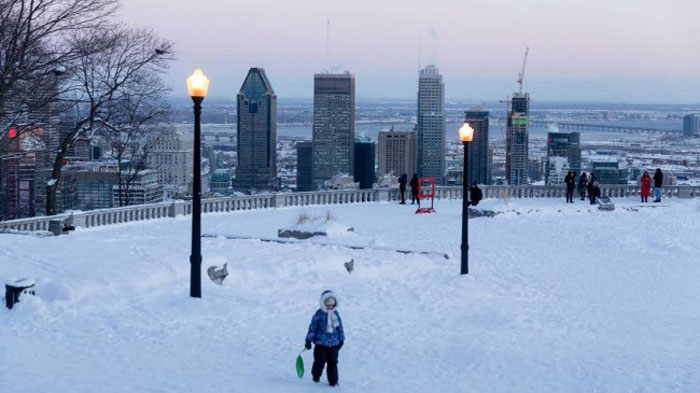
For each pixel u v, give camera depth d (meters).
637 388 12.62
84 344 14.66
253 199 42.91
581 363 14.30
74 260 20.14
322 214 40.12
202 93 18.03
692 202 45.75
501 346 15.52
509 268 26.41
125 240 24.53
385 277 23.59
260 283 21.12
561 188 50.28
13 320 16.02
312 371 12.69
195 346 14.83
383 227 35.91
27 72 31.81
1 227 31.14
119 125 43.09
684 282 25.19
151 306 17.66
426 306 20.11
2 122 38.50
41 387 11.58
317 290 21.06
